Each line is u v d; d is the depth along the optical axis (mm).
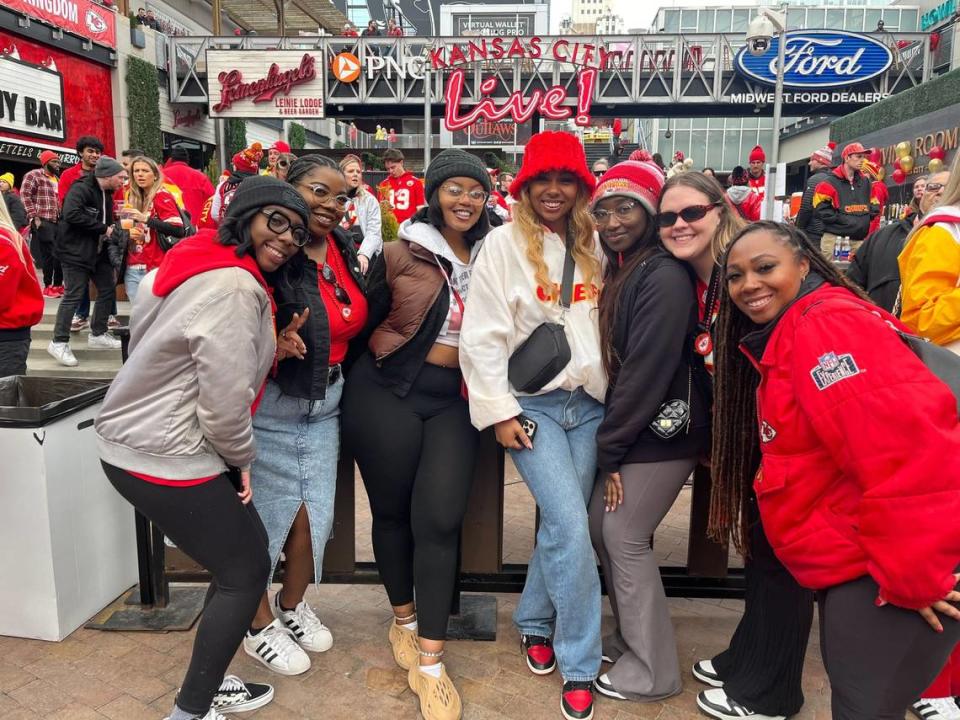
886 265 3166
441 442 2338
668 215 2086
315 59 16797
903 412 1415
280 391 2305
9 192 9531
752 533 2191
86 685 2389
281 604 2648
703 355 2172
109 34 14641
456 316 2312
